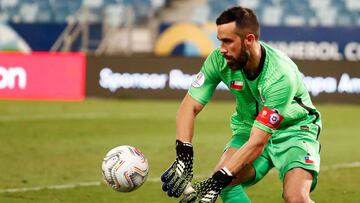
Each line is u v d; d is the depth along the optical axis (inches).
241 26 739.4
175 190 775.1
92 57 2677.2
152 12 3058.6
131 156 809.5
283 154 831.7
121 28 2950.3
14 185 1234.6
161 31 2960.1
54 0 3444.9
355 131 1977.1
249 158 751.7
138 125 2021.4
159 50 2957.7
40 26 3019.2
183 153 792.3
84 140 1750.7
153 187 1226.0
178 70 2635.3
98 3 3403.1
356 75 2583.7
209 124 2062.0
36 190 1193.4
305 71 2598.4
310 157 812.6
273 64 780.6
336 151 1649.9
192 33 2928.2
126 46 2942.9
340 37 2837.1
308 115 845.8
